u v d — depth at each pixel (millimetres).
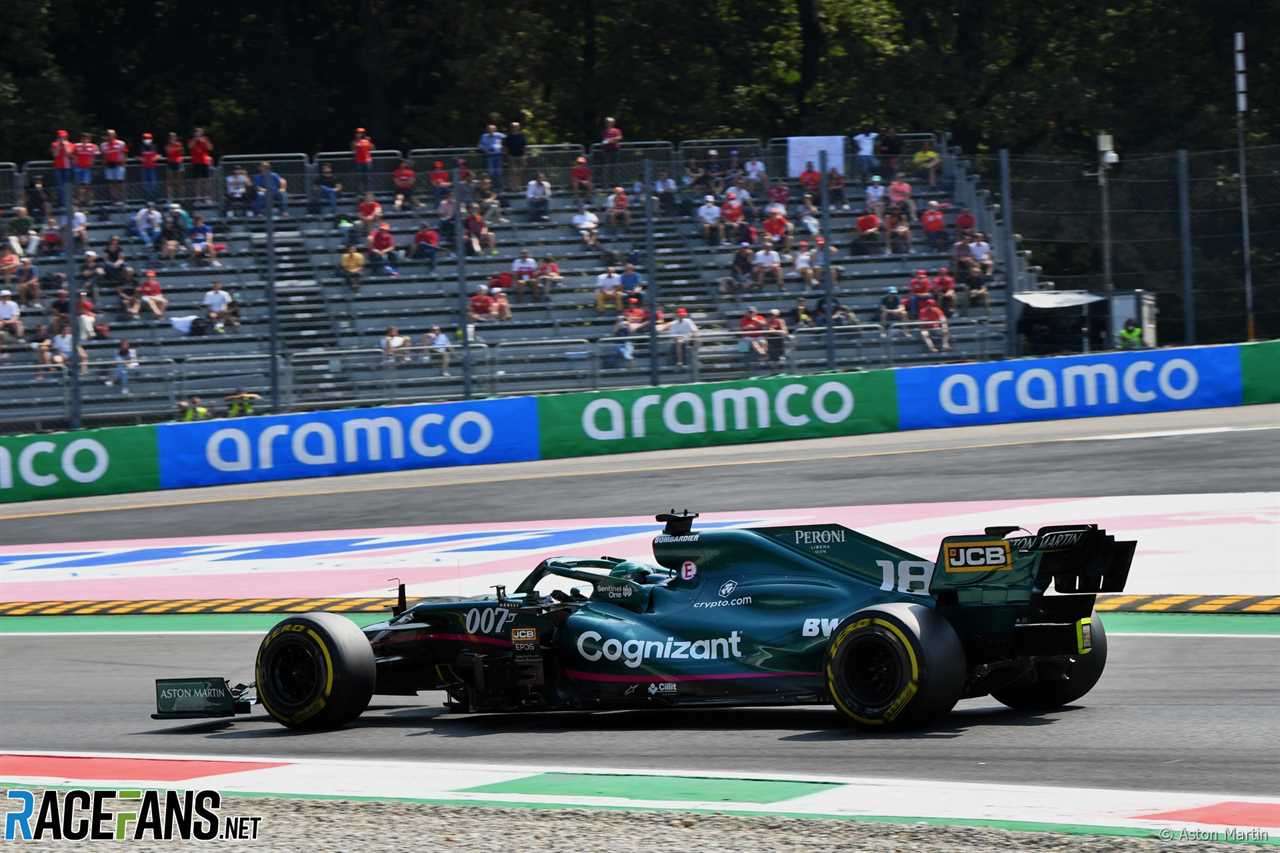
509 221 60656
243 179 60031
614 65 97625
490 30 89500
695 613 17609
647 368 56906
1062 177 60250
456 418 54031
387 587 31641
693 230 60750
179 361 55625
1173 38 95312
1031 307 58344
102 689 22906
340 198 60344
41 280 56812
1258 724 16172
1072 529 16438
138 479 52656
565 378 56875
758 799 13383
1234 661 20234
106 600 32844
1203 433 48250
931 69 92750
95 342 55406
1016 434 52062
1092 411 56062
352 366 56000
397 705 20688
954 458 46625
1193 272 59750
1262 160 59812
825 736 16266
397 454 53719
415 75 94438
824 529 17406
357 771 15586
